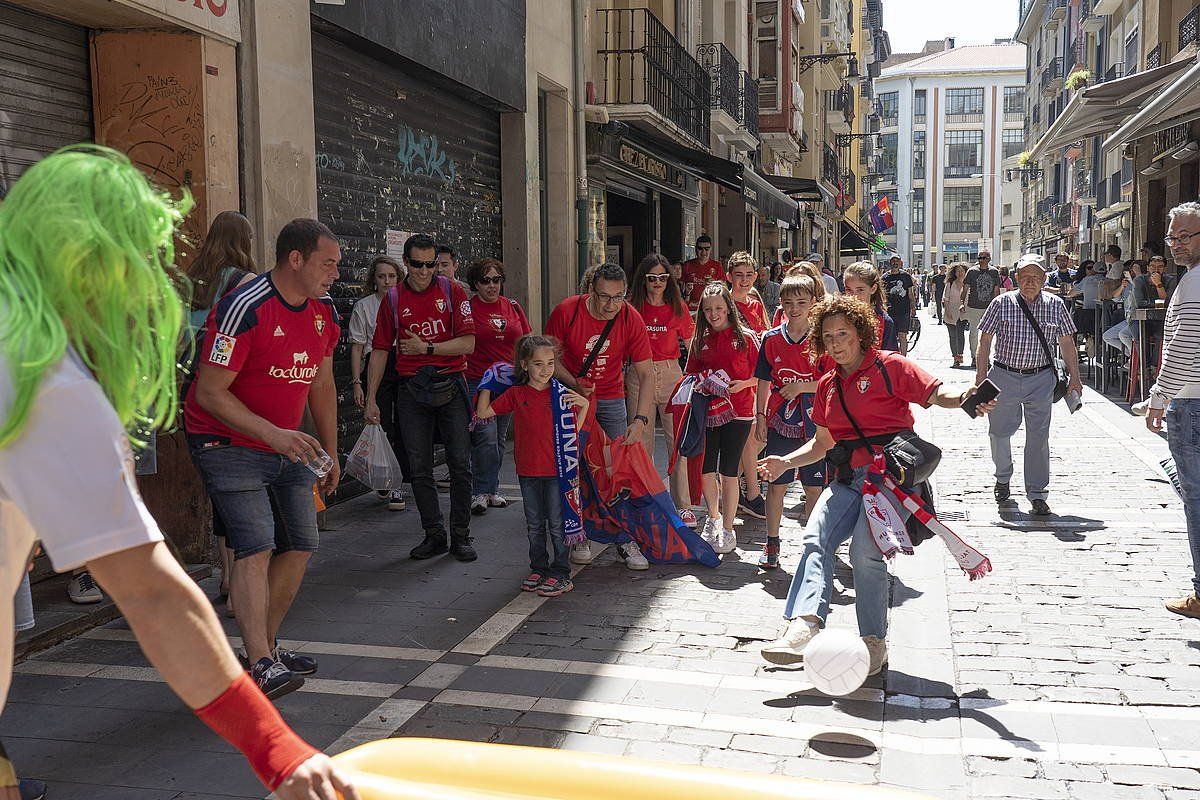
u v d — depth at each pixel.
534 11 12.18
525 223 12.06
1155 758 3.77
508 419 8.40
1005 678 4.55
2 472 1.37
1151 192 25.41
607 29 15.71
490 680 4.57
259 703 1.49
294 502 4.52
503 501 8.32
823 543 4.51
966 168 102.81
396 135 9.37
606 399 6.68
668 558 6.41
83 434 1.37
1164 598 5.67
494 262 8.01
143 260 1.43
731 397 6.70
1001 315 7.74
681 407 6.87
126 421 1.48
